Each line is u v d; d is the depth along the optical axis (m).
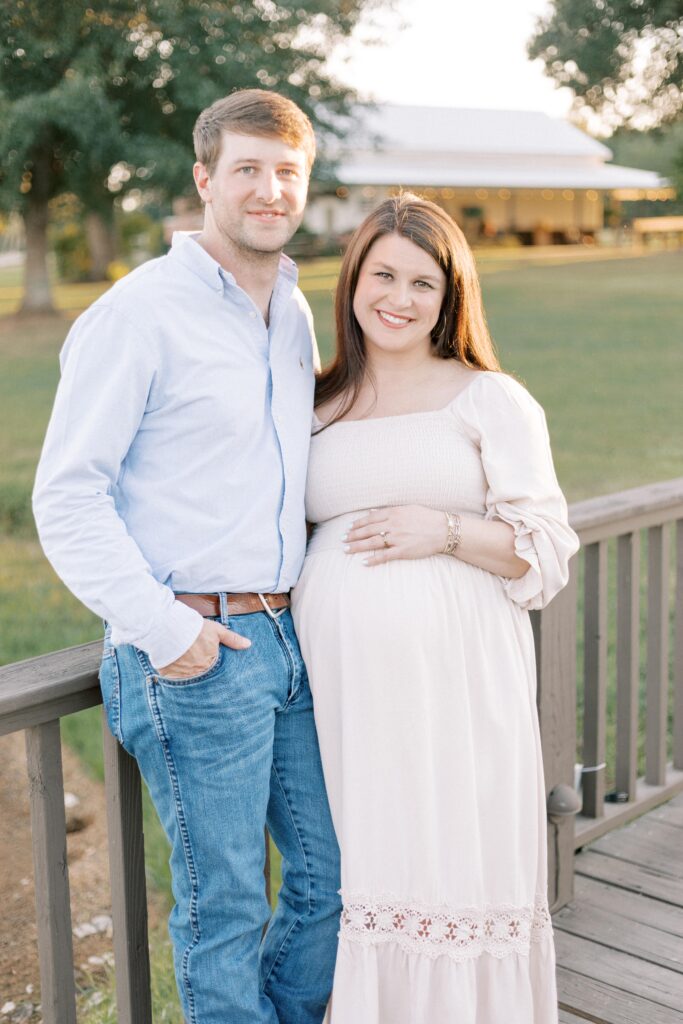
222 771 1.84
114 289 1.82
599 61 12.16
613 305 21.36
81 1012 3.14
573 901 2.82
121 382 1.76
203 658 1.77
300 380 2.03
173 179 19.58
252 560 1.88
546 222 44.03
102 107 18.42
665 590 3.19
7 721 1.78
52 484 1.74
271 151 1.86
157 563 1.83
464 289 2.12
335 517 2.12
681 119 12.55
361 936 2.00
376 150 24.17
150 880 4.00
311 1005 2.11
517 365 14.79
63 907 1.93
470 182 39.41
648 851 3.05
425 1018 2.03
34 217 21.95
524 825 2.11
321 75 21.05
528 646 2.13
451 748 2.02
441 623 2.00
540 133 45.28
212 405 1.83
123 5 18.67
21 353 16.98
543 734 2.72
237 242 1.89
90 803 4.59
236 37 19.30
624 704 3.15
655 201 44.50
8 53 18.28
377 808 1.99
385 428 2.10
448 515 2.03
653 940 2.65
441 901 2.02
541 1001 2.17
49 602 6.83
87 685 1.88
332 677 2.01
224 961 1.89
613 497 3.04
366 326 2.11
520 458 2.06
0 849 4.09
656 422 10.99
